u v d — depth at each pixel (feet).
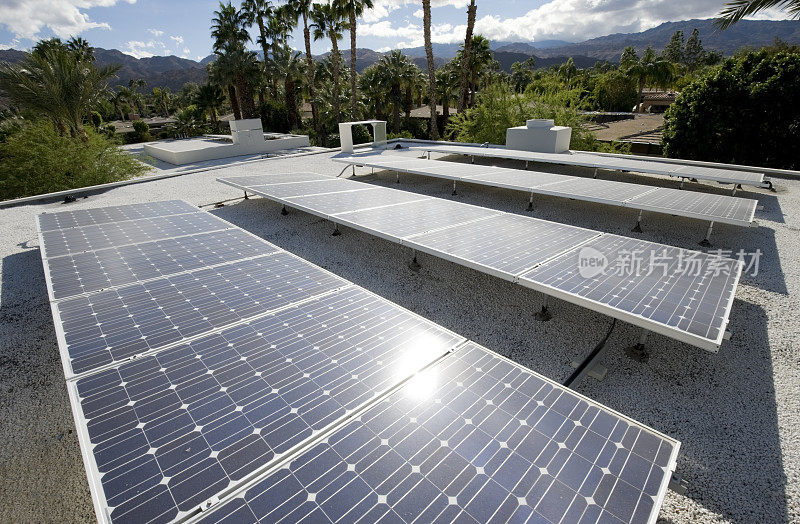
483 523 6.61
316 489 7.21
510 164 54.70
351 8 95.81
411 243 20.92
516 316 19.79
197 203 39.96
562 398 9.45
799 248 25.96
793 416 13.46
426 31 87.97
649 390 14.84
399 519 6.68
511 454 7.93
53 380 16.39
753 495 11.09
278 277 16.80
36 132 50.93
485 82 125.70
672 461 7.78
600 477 7.45
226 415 9.03
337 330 12.47
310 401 9.43
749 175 34.68
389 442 8.22
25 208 39.63
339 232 30.83
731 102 54.29
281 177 40.45
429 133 131.54
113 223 25.30
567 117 70.49
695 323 13.10
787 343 16.96
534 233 22.02
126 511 6.80
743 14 25.68
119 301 14.75
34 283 24.23
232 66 111.55
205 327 12.83
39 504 11.63
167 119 279.08
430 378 10.18
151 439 8.38
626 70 186.80
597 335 18.06
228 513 6.77
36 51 60.70
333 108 117.19
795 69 49.55
